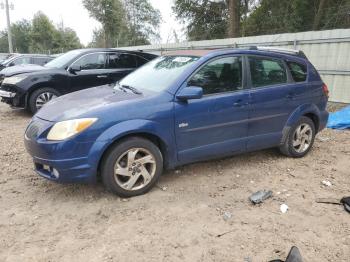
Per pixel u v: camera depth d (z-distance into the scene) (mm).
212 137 4676
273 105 5156
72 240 3426
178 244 3357
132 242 3385
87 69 9219
